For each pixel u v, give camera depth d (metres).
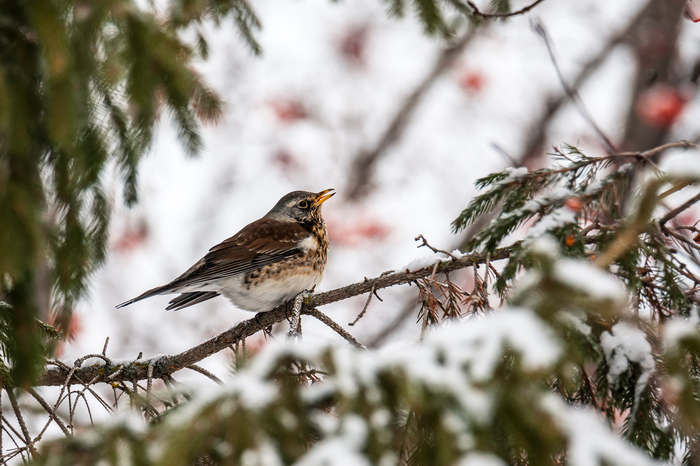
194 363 10.14
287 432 4.41
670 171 5.66
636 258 6.12
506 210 7.29
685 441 5.99
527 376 4.18
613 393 5.88
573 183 7.25
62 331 9.07
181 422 4.47
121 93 8.58
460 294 7.88
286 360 4.73
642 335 5.92
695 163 5.62
